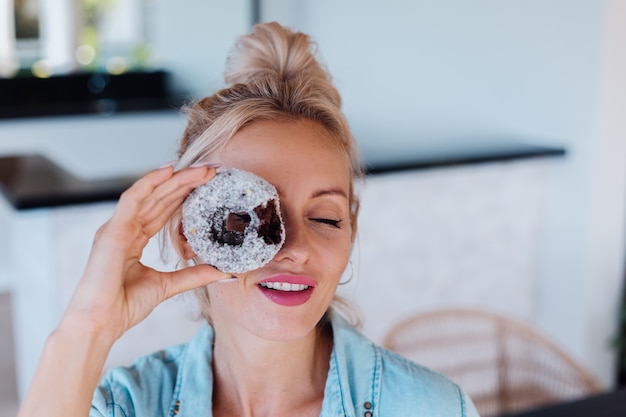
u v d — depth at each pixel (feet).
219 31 16.43
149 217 2.81
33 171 9.23
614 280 10.20
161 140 16.48
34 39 17.15
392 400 3.22
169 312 8.65
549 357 6.97
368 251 9.61
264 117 2.98
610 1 9.37
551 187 10.37
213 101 3.14
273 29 3.34
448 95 11.72
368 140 13.51
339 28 13.92
